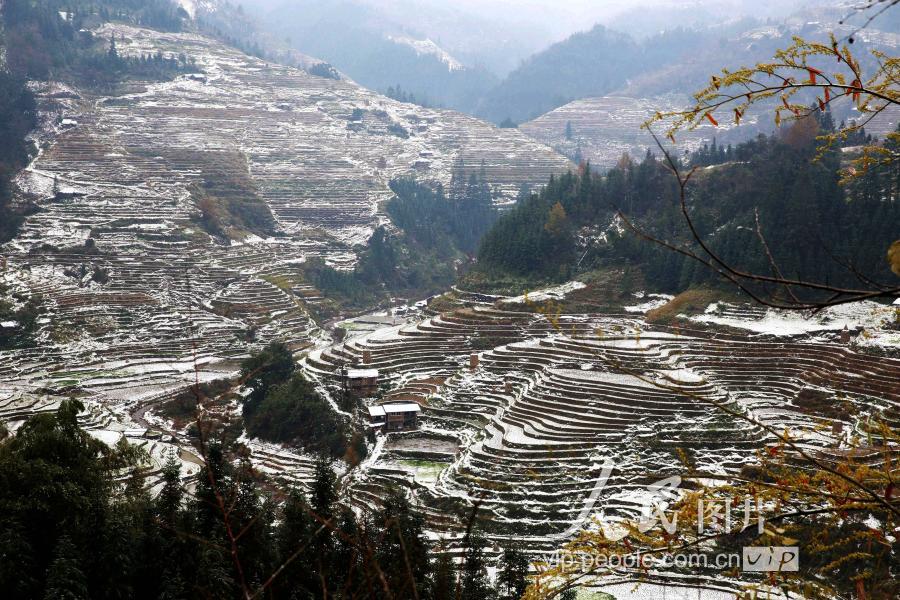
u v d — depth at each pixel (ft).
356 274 517.96
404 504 108.58
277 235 552.00
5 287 373.40
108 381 307.99
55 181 504.84
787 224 303.48
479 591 116.16
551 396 232.94
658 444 205.57
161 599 89.35
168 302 400.88
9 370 315.17
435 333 302.86
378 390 266.77
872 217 292.61
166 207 504.02
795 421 211.41
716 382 241.14
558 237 371.15
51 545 90.53
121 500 109.81
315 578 95.61
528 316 307.99
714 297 293.23
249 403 262.06
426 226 620.08
